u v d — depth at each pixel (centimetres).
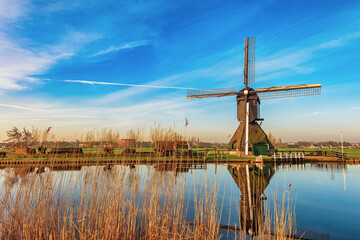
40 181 493
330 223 741
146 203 573
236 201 985
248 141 3212
